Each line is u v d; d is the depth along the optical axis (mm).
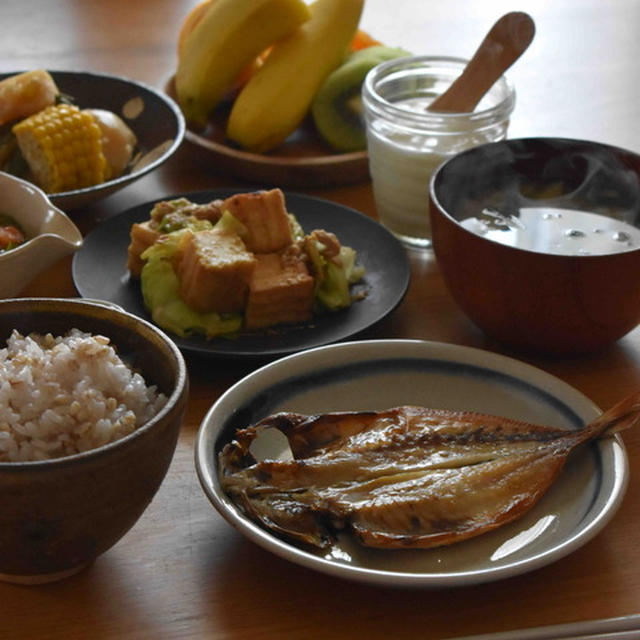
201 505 1004
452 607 944
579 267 1062
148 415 950
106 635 929
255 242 1178
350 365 1069
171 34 1654
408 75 1320
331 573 909
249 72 1458
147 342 965
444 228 1110
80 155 1299
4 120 1325
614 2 1836
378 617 940
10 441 911
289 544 951
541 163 1176
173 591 951
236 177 1375
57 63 1564
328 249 1166
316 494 965
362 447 993
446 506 960
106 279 1188
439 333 1173
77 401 924
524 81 1570
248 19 1368
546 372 1071
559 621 939
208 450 986
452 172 1154
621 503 994
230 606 945
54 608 939
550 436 998
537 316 1094
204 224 1187
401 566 947
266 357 1103
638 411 997
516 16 1210
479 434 1002
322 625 936
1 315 975
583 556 974
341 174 1354
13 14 1695
